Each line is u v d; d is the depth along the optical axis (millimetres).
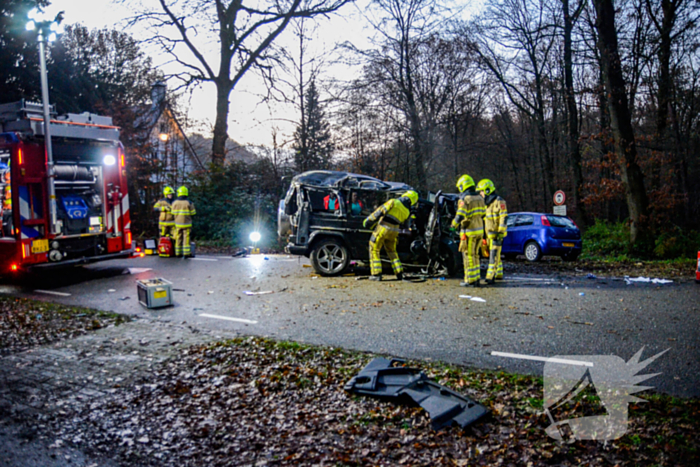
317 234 10367
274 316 7047
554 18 23547
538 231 13977
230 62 22141
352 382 4258
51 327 6484
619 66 15594
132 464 3230
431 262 10281
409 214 9867
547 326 6359
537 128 28828
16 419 3871
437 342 5707
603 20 15617
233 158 20797
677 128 20391
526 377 4500
